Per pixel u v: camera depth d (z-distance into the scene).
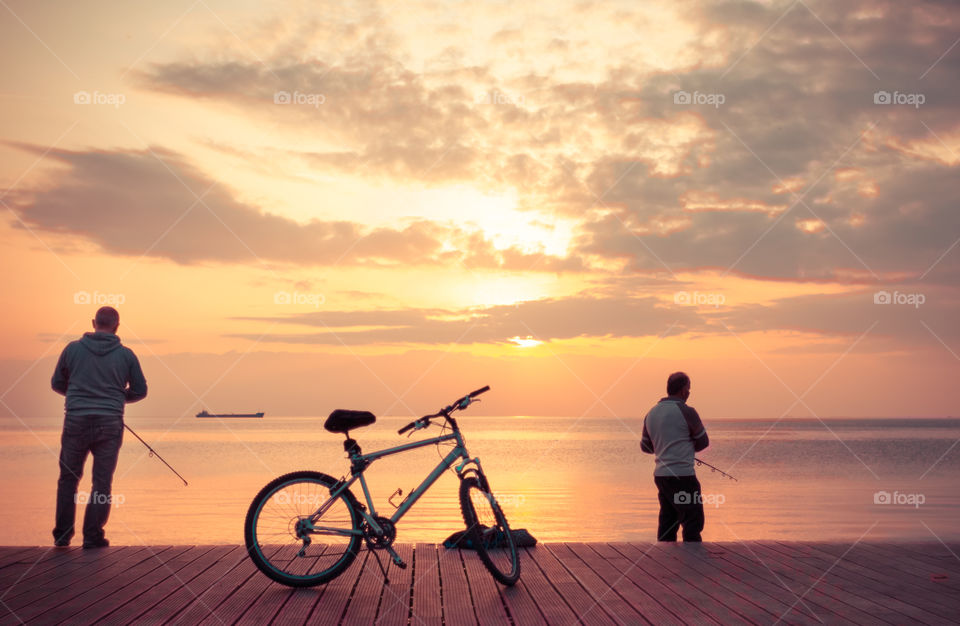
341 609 4.32
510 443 88.00
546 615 4.22
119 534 13.88
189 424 194.25
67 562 5.57
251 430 131.38
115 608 4.30
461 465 5.07
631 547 6.28
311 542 4.88
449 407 5.10
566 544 6.40
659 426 7.03
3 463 39.91
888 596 4.66
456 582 5.00
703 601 4.53
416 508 17.59
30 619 4.07
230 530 14.45
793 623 4.06
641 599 4.58
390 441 74.94
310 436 97.12
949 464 47.56
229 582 4.96
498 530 5.04
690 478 6.87
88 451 6.41
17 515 17.45
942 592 4.76
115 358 6.45
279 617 4.15
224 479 29.12
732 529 15.98
